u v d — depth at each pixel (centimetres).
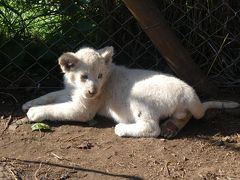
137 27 181
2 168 133
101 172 132
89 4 175
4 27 176
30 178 130
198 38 180
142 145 144
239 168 136
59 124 156
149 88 149
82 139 148
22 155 140
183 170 134
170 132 148
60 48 178
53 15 178
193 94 149
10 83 175
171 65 165
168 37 160
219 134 152
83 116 156
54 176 131
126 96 153
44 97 164
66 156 139
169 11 179
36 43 177
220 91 178
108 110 158
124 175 131
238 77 182
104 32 178
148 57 183
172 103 148
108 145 145
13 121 157
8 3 176
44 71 178
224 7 177
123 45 183
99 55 154
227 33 179
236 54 183
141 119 149
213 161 139
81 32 176
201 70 174
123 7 178
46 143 146
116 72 158
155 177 131
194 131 153
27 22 180
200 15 178
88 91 150
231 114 162
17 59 173
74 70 154
